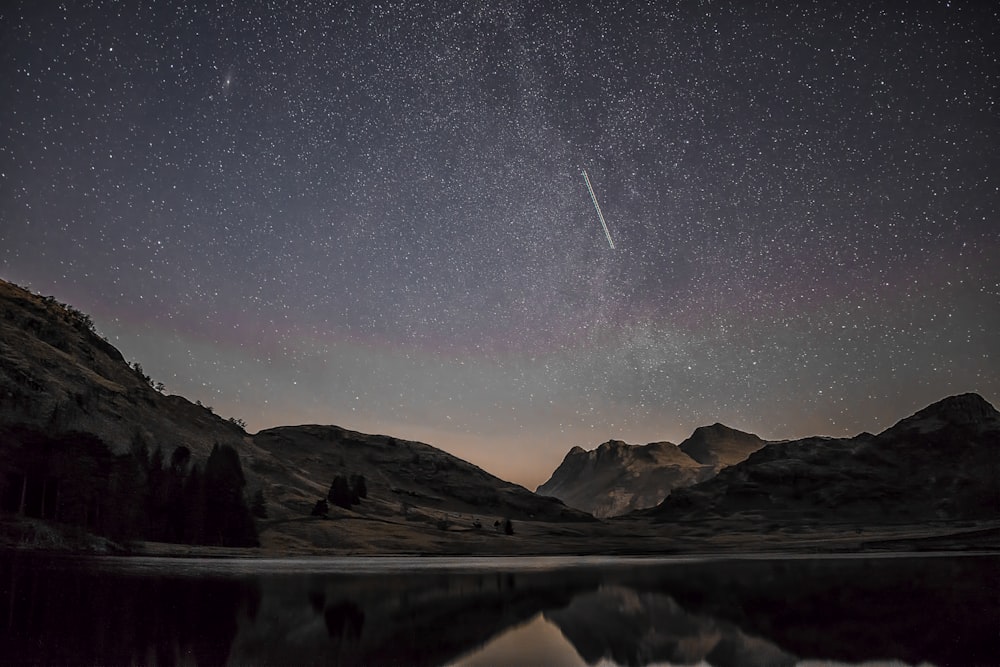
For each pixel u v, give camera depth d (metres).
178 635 34.75
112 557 102.69
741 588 67.31
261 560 119.00
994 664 30.64
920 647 34.56
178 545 135.12
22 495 119.56
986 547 191.50
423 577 81.56
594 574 90.25
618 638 38.00
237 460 165.00
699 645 35.91
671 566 112.19
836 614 47.03
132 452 186.25
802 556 153.75
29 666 27.16
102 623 37.28
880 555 147.38
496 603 54.09
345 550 172.00
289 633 37.00
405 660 30.89
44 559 86.81
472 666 29.95
